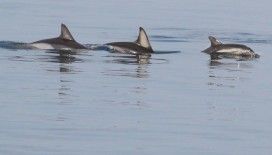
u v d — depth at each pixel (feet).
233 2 622.95
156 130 172.76
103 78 240.73
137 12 512.22
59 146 154.61
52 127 171.01
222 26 443.73
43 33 376.07
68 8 520.83
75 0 588.50
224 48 317.01
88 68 260.42
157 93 219.61
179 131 172.55
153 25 437.58
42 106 193.36
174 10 537.24
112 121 179.73
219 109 199.62
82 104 198.18
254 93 225.76
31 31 380.99
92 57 288.30
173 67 272.72
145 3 583.58
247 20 483.92
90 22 437.17
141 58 292.61
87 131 168.86
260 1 643.45
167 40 370.73
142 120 182.29
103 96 210.59
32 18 442.09
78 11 501.15
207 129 175.52
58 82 230.07
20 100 200.23
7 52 292.20
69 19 447.42
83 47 309.22
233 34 406.82
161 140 163.43
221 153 153.69
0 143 154.81
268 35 407.64
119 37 376.68
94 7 535.60
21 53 290.76
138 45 310.86
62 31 311.47
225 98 215.92
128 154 150.92
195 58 300.40
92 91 217.36
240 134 171.32
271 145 161.38
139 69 263.70
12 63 265.54
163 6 564.71
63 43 307.58
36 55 287.48
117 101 204.44
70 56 288.71
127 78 243.19
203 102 208.64
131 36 383.04
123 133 168.35
